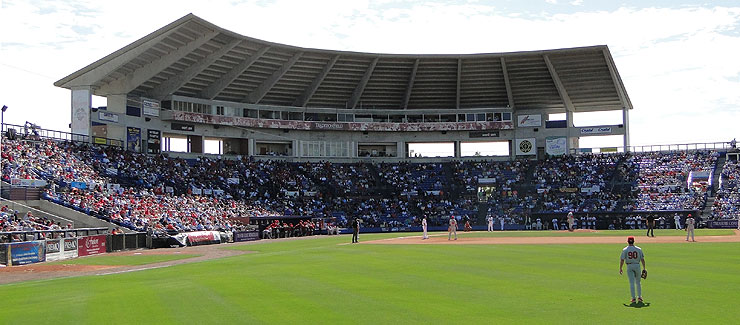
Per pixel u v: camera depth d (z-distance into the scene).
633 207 88.50
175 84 85.31
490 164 102.19
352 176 98.38
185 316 17.08
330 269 29.00
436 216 91.94
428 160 104.00
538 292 20.67
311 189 93.50
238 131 95.25
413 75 96.69
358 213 91.19
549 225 86.62
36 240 42.78
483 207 94.12
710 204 85.06
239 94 94.12
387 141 103.62
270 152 101.06
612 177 96.06
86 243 46.97
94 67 76.50
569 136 102.06
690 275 25.05
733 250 38.22
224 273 28.22
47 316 17.44
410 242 53.44
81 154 72.00
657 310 17.36
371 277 25.39
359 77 97.25
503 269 27.81
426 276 25.44
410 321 16.09
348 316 16.84
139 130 83.56
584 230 78.25
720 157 94.25
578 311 17.28
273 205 86.31
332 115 100.88
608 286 21.98
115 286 24.44
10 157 60.78
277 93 96.56
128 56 75.38
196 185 81.88
